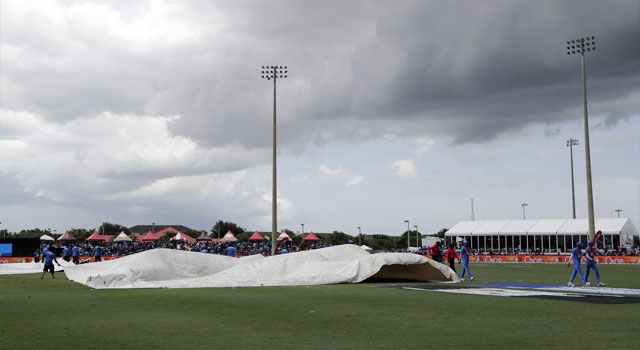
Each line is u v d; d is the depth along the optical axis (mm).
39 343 10234
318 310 15477
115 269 29281
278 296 20125
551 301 17531
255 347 9805
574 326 12102
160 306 16719
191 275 30891
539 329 11703
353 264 27750
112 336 11023
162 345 10016
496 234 76938
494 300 17984
